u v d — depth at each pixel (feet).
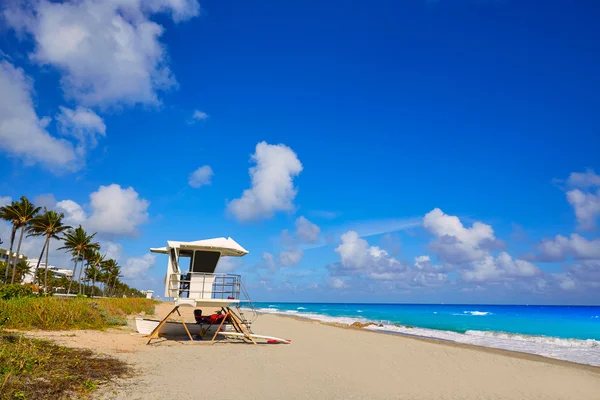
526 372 46.80
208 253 60.95
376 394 31.42
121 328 64.03
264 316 165.68
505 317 213.46
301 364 42.88
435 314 252.01
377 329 119.85
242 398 26.86
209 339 62.08
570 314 265.54
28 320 50.98
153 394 25.48
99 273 322.14
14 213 176.65
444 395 33.12
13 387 21.74
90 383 25.40
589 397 36.17
